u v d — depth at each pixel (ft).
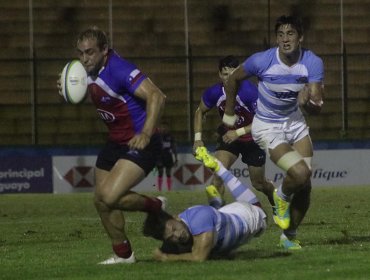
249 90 154.81
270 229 159.63
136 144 95.45
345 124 373.20
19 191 322.14
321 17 397.39
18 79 374.43
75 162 323.78
